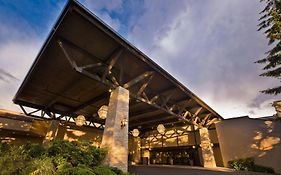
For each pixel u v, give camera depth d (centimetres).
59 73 753
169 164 1762
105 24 536
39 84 845
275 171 1091
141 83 892
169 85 939
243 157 1250
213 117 1580
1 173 345
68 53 609
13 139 1145
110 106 721
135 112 1343
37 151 489
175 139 1834
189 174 924
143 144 2111
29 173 364
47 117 1272
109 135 654
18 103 1028
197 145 1619
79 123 862
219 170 1125
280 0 672
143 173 960
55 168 423
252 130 1280
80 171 381
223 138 1405
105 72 687
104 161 594
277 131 1173
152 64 749
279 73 718
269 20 720
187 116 1428
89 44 603
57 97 1002
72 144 547
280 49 693
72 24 511
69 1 443
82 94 973
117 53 655
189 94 1027
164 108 1010
